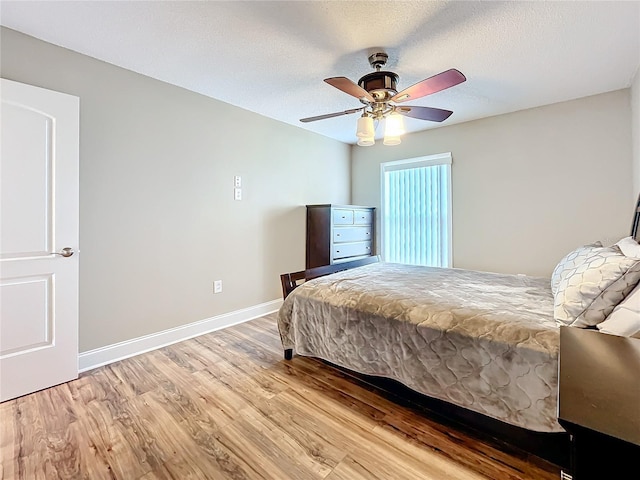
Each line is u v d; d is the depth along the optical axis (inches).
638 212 90.6
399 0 66.1
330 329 83.4
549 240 128.1
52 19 73.5
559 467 53.6
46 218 79.9
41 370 79.1
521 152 133.3
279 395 77.2
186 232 115.4
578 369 33.1
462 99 120.2
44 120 79.3
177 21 74.0
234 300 132.7
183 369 91.0
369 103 88.6
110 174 95.5
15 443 60.0
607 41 80.8
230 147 129.2
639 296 49.3
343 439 61.9
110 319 96.3
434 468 54.5
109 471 53.7
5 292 74.5
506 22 73.2
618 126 112.1
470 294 79.1
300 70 98.2
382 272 111.0
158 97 106.0
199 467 54.8
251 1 66.9
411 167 169.2
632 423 23.6
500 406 56.4
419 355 66.7
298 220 161.2
